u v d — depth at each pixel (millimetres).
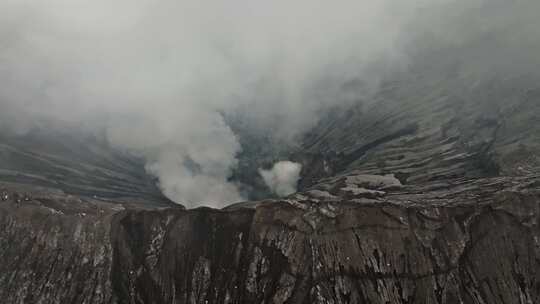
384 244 112562
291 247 115750
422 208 116562
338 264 111562
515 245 109688
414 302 105438
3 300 114438
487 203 115000
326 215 118625
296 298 108562
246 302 111875
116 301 116438
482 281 106438
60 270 118875
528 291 104625
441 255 110375
